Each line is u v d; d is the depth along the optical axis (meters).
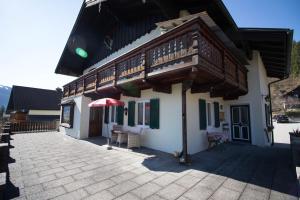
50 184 3.86
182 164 5.32
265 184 3.88
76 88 12.03
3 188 3.03
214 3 5.88
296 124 24.19
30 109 23.16
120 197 3.28
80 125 10.54
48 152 7.00
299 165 4.44
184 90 5.45
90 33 12.09
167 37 5.05
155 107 7.47
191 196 3.33
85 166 5.16
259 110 8.91
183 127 5.47
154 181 4.05
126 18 9.50
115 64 7.46
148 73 5.60
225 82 5.92
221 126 9.54
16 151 7.16
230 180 4.11
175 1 6.64
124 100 9.47
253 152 7.07
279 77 14.06
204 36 4.71
